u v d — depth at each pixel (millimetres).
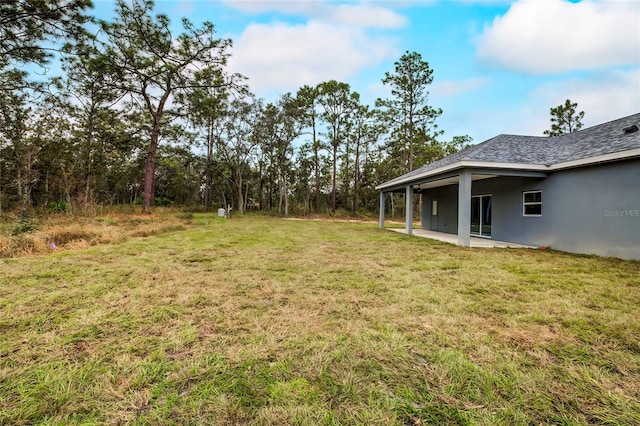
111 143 20359
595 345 2344
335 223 18844
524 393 1729
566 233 7375
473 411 1570
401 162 28984
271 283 4062
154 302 3234
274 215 26328
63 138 17812
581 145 8031
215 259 5723
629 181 6105
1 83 12445
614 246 6348
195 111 18828
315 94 26812
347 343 2316
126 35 14984
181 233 10227
